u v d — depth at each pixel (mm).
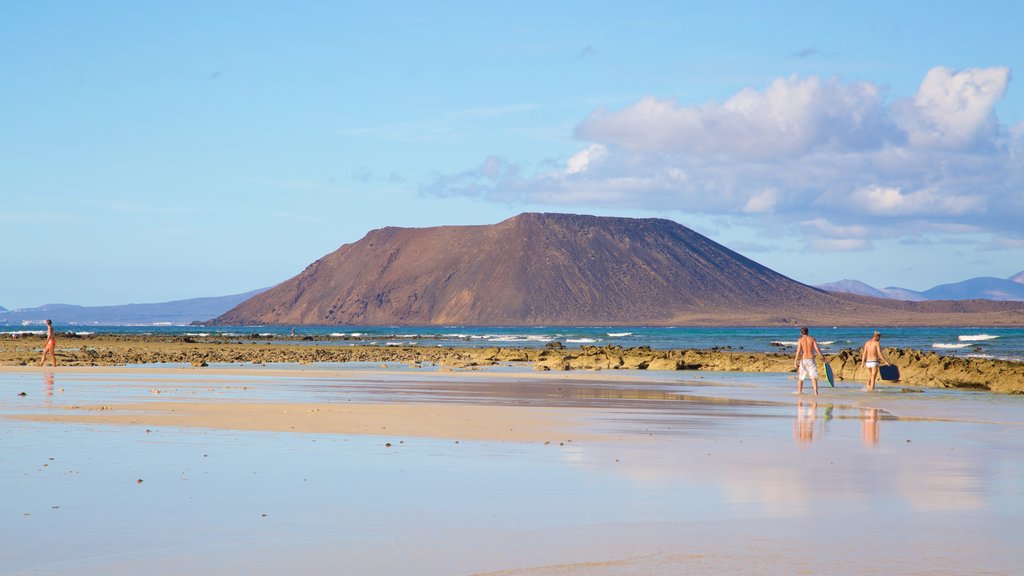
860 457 13289
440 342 108562
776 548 7754
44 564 7285
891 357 38188
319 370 42500
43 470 11594
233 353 60594
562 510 9320
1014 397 26781
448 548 7773
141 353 58125
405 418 18750
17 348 69125
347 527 8547
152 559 7426
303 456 13062
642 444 14742
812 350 27812
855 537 8156
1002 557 7484
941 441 15430
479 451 13734
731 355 46594
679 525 8641
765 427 17734
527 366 48719
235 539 8078
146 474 11375
